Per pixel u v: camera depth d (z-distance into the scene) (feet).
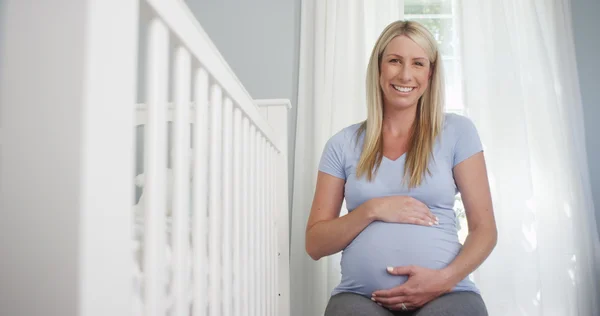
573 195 6.67
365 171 4.13
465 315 3.16
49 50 1.26
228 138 2.96
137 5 1.54
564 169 6.67
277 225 5.07
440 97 4.28
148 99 1.83
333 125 6.74
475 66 6.88
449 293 3.50
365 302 3.42
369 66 4.49
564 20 7.15
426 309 3.23
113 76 1.38
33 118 1.25
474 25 7.00
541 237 6.64
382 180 4.05
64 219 1.23
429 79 4.35
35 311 1.21
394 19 6.98
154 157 1.83
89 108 1.25
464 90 6.84
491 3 6.98
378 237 3.74
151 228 1.81
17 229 1.23
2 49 1.27
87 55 1.25
